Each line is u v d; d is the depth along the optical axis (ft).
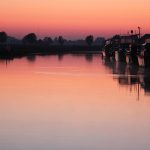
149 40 309.42
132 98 118.93
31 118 89.86
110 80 173.68
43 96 123.34
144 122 85.76
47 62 330.34
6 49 433.89
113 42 430.20
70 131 77.97
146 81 168.45
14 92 133.18
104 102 111.55
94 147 67.62
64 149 66.49
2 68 253.65
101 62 331.98
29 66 274.57
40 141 70.95
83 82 164.96
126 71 226.38
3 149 66.49
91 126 82.23
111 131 78.13
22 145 68.64
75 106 105.09
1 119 88.94
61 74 206.80
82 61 349.82
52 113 95.66
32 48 654.53
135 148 67.15
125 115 93.15
